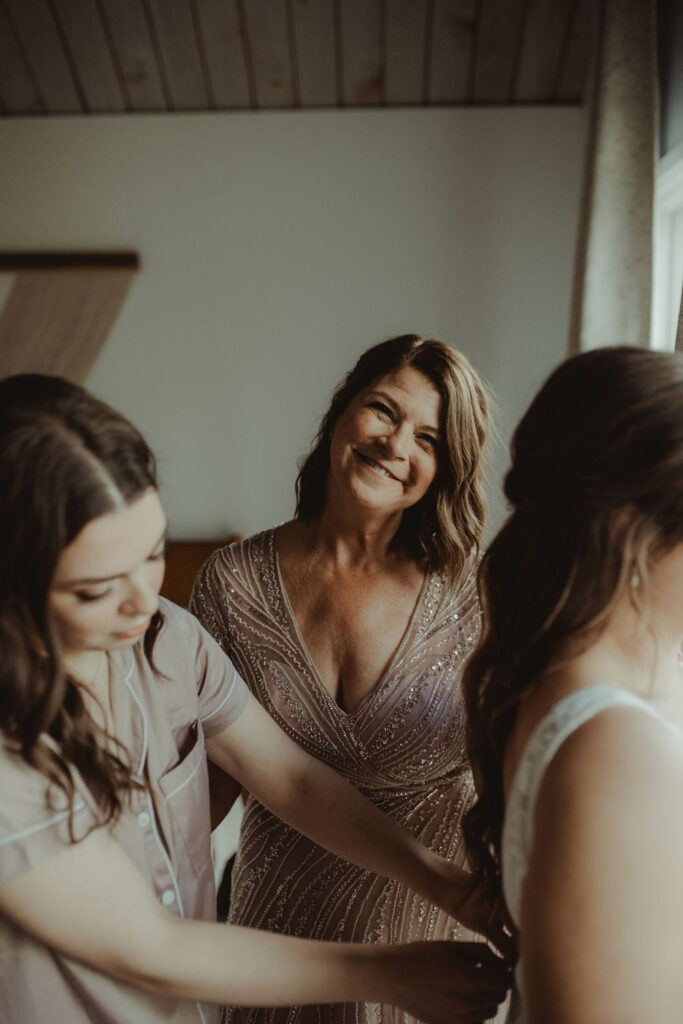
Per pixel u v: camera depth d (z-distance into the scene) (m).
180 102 3.01
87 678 0.78
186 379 3.21
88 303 3.17
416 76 2.90
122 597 0.66
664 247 2.36
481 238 3.06
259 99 2.99
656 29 2.15
